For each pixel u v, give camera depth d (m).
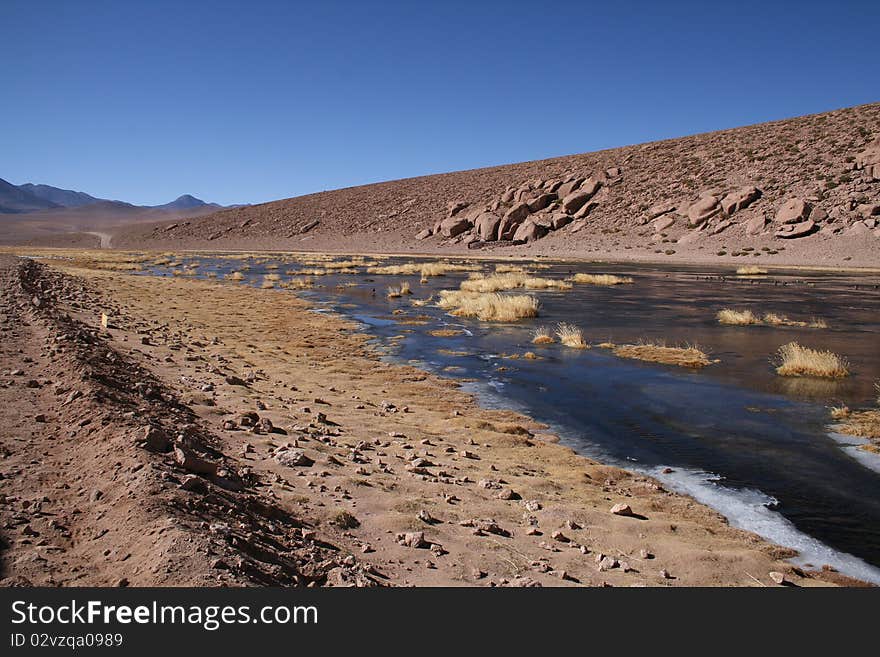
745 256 55.94
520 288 34.06
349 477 6.55
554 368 14.32
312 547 4.69
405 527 5.42
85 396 7.18
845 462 8.34
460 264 54.97
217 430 7.68
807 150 70.56
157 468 5.04
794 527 6.37
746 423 10.12
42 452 5.85
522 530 5.68
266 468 6.54
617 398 11.69
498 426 9.59
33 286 23.08
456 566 4.77
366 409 10.15
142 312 21.20
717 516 6.57
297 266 54.53
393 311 24.47
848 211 56.72
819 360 13.70
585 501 6.68
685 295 30.59
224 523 4.43
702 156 81.44
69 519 4.48
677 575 5.02
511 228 81.00
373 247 90.62
